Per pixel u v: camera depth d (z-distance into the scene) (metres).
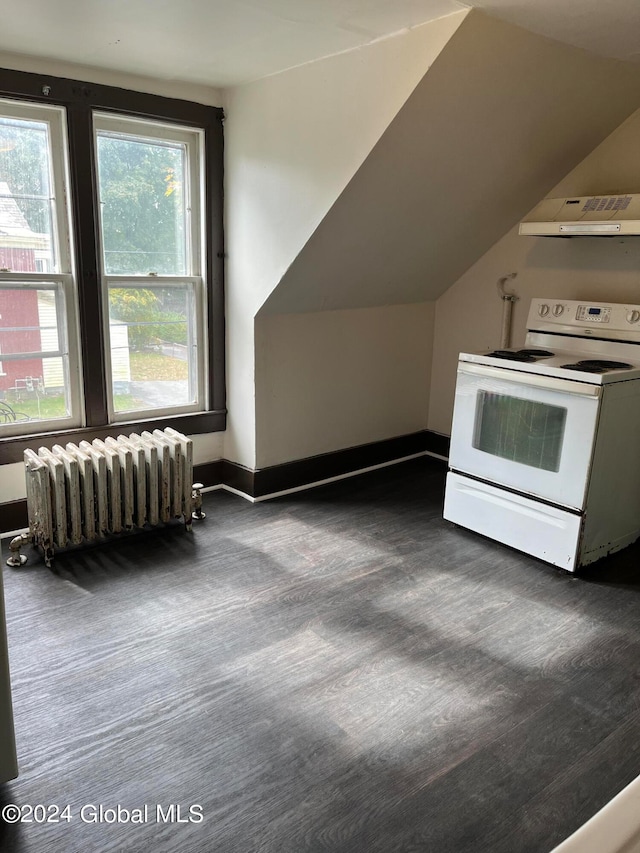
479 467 3.04
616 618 2.43
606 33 2.30
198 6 2.08
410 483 3.84
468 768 1.70
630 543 3.03
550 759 1.74
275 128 2.94
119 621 2.32
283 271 3.04
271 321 3.34
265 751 1.74
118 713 1.87
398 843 1.49
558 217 3.06
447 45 2.19
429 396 4.33
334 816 1.55
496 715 1.90
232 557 2.84
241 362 3.41
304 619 2.37
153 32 2.34
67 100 2.75
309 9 2.11
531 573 2.76
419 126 2.51
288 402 3.53
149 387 3.35
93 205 2.92
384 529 3.17
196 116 3.14
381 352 3.92
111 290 3.11
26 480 2.71
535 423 2.76
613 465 2.72
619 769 1.71
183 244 3.33
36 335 2.93
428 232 3.28
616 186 3.17
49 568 2.69
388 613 2.42
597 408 2.54
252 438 3.44
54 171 2.84
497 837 1.51
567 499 2.69
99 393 3.12
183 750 1.74
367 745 1.77
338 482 3.84
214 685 2.00
